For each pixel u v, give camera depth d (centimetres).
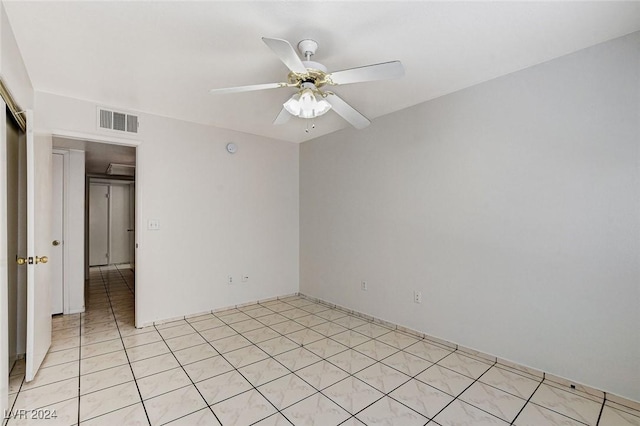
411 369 240
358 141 371
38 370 233
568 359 215
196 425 176
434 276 294
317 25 183
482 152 260
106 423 177
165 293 341
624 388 193
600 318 203
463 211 273
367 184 360
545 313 226
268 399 200
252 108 319
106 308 395
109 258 711
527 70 235
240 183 400
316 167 431
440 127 290
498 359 250
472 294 267
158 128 336
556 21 180
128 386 214
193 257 361
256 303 416
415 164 311
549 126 224
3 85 172
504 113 247
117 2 163
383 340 296
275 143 435
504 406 194
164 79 253
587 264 208
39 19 176
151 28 186
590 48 207
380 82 260
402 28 186
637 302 190
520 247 238
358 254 370
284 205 445
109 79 253
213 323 340
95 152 428
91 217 692
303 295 452
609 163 199
